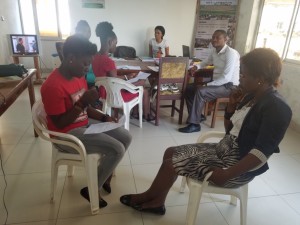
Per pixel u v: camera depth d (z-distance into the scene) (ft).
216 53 10.13
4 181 6.16
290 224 5.27
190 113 9.66
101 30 7.37
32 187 5.98
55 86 4.42
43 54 17.15
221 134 5.22
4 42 13.69
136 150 7.98
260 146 3.45
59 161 5.07
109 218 5.14
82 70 4.60
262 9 12.84
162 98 9.82
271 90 3.66
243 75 3.78
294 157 8.02
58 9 16.42
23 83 6.14
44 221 5.00
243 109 4.19
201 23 15.39
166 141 8.75
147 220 5.14
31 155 7.36
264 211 5.59
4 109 5.27
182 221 5.16
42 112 4.95
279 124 3.36
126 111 8.34
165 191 5.03
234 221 5.25
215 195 6.03
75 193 5.82
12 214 5.14
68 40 4.45
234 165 3.68
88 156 4.82
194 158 4.33
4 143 8.03
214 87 9.53
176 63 9.15
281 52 11.37
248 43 13.76
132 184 6.27
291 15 10.78
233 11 14.55
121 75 9.20
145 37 15.99
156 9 15.39
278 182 6.66
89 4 14.79
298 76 9.93
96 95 4.67
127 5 15.12
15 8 15.69
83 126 5.25
